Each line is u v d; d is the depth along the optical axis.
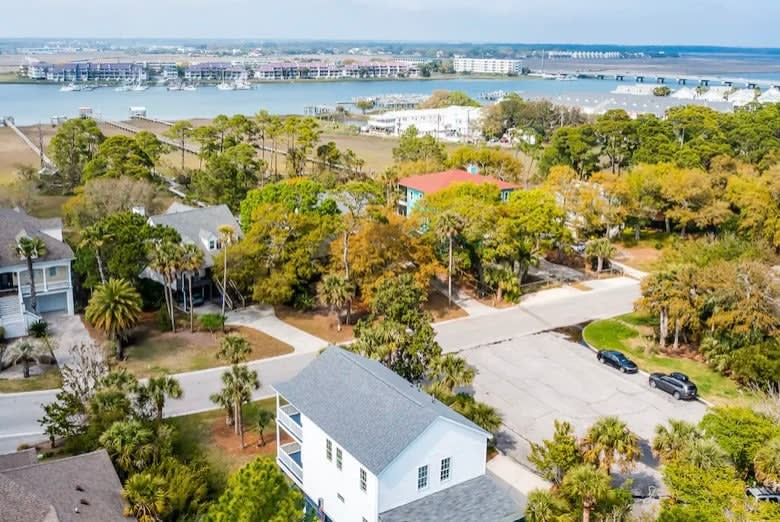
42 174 122.88
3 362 57.00
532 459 40.91
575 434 48.34
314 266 70.88
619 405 53.19
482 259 75.44
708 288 61.22
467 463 37.25
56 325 66.56
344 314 70.31
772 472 38.09
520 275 80.44
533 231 78.12
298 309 72.38
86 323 67.19
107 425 41.28
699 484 35.72
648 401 53.94
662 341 63.97
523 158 168.12
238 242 72.50
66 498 32.19
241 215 83.06
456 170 110.00
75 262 70.94
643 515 37.19
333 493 37.62
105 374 49.00
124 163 108.69
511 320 71.00
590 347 64.44
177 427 48.59
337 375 41.00
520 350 63.53
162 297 71.62
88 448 40.91
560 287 81.44
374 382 39.19
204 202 106.00
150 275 75.38
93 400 43.19
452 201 78.50
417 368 49.31
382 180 110.88
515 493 41.09
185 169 135.88
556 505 34.72
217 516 28.25
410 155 139.25
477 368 59.38
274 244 70.31
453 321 70.50
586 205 90.50
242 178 111.75
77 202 89.06
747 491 38.81
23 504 30.78
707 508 34.41
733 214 93.06
